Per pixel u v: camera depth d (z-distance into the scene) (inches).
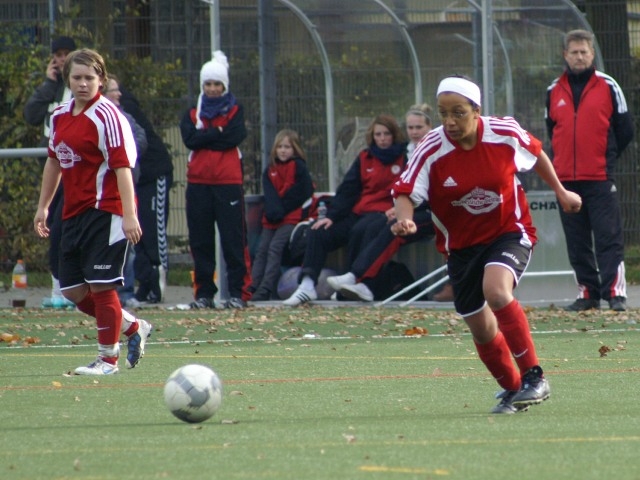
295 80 2257.6
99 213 1184.8
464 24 2167.8
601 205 1836.9
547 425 858.8
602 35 2518.5
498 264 920.3
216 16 2085.4
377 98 2261.3
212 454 751.1
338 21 2239.2
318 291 2108.8
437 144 920.9
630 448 760.3
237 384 1109.1
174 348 1438.2
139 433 839.1
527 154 928.3
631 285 2485.2
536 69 2081.7
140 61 2486.5
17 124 2492.6
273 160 2130.9
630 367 1214.3
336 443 787.4
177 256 2608.3
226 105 1969.7
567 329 1609.3
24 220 2420.0
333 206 2049.7
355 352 1376.7
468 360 1291.8
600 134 1829.5
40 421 900.0
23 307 2084.2
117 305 1205.1
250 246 2161.7
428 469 695.7
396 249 2018.9
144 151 1900.8
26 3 2536.9
